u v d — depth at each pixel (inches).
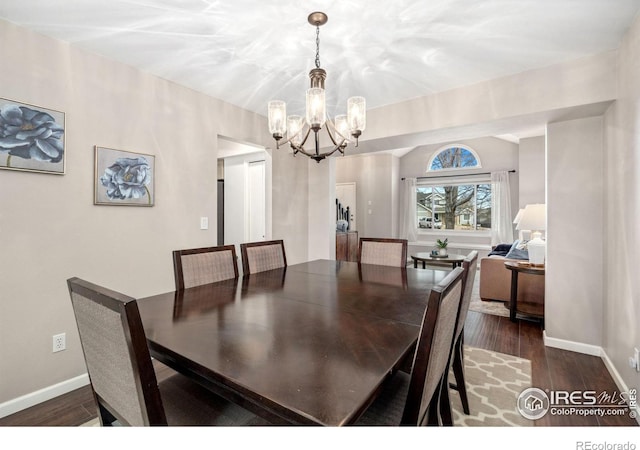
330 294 68.4
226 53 87.2
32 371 75.5
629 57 75.4
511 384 83.3
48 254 78.3
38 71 76.0
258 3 66.6
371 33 77.2
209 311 56.6
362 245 115.2
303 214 165.5
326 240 162.6
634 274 73.0
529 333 119.3
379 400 46.7
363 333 46.7
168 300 63.6
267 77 102.6
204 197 115.6
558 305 105.8
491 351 103.7
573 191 102.3
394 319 52.6
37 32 75.8
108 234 89.9
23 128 73.5
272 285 76.8
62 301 80.7
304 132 153.3
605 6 67.2
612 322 88.3
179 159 107.7
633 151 73.6
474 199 283.6
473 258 64.3
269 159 147.2
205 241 115.6
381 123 126.4
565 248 104.2
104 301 33.0
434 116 113.9
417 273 92.0
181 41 81.3
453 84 106.7
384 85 107.2
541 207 119.9
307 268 100.5
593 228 99.1
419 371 35.3
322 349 41.4
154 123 100.3
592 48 84.1
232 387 34.0
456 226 292.2
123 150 92.5
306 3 66.5
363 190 306.5
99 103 87.4
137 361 31.0
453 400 76.3
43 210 77.4
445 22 72.8
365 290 71.9
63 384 80.4
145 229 98.6
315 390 32.1
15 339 73.1
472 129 114.3
